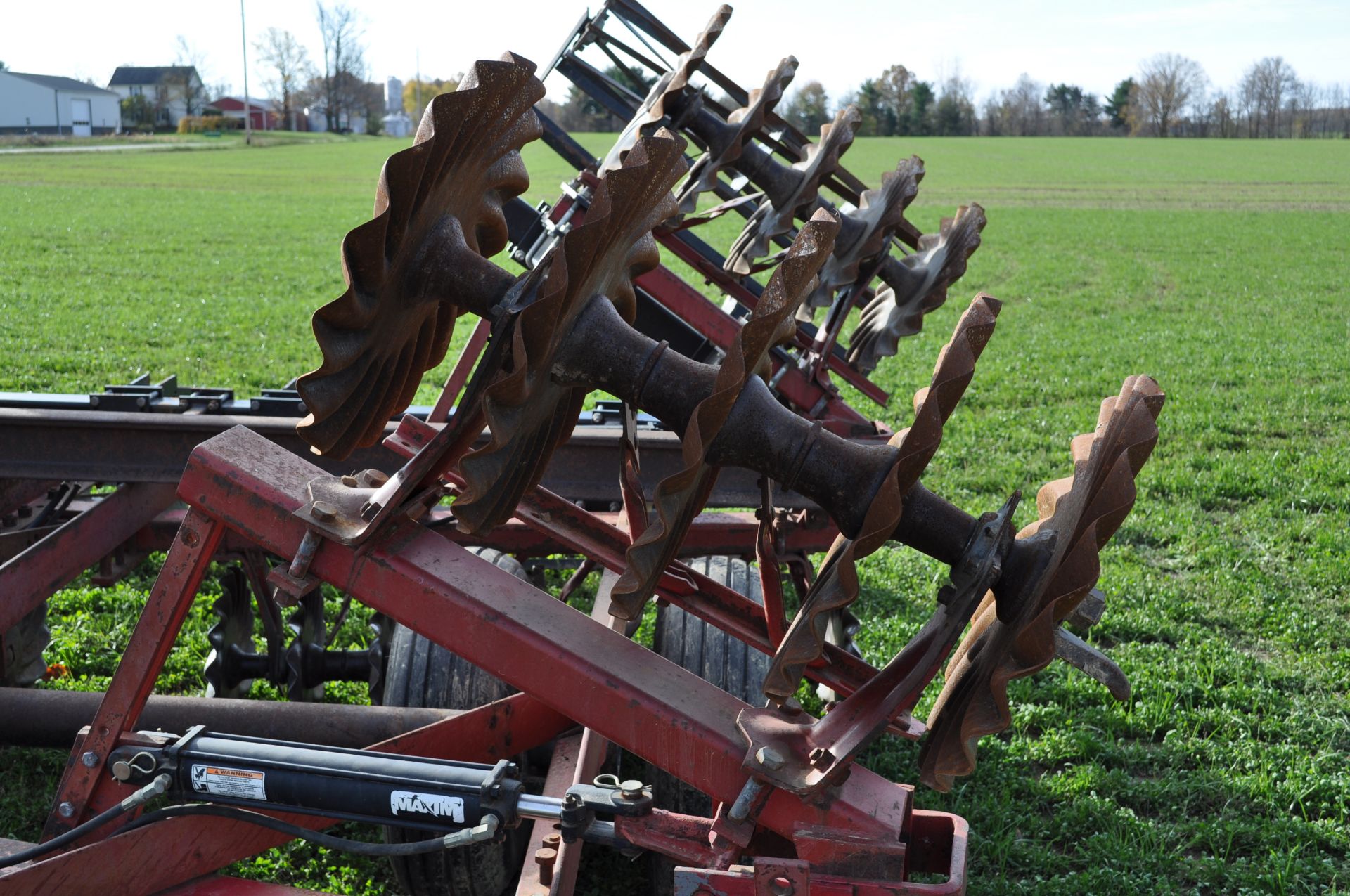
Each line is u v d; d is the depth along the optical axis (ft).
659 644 13.74
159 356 43.27
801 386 17.90
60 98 391.04
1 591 12.73
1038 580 7.68
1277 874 13.43
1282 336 57.41
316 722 11.62
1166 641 20.68
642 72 21.95
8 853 8.92
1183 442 35.24
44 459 14.57
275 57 434.71
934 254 17.28
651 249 8.71
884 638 19.70
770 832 9.75
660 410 7.84
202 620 19.44
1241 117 406.82
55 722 11.93
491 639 8.28
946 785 7.72
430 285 7.97
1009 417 37.22
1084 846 14.29
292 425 14.64
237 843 9.62
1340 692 18.69
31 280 63.26
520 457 7.97
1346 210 136.77
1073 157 250.37
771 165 16.39
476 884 11.62
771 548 9.19
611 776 8.66
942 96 424.87
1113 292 73.77
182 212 108.58
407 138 378.12
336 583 8.50
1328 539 25.76
